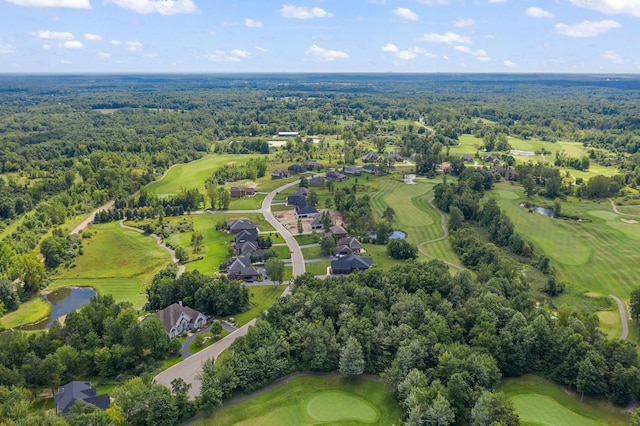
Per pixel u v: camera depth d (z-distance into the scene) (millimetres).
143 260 198375
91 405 98125
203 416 104250
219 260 194500
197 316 143750
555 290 164000
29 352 119375
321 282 153500
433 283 144875
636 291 145000
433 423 94875
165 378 118438
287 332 127188
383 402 108562
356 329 123125
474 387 102938
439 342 119250
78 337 124250
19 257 177250
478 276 164500
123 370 122000
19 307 164125
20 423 90625
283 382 116250
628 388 105688
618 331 141000
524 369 118188
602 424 101312
